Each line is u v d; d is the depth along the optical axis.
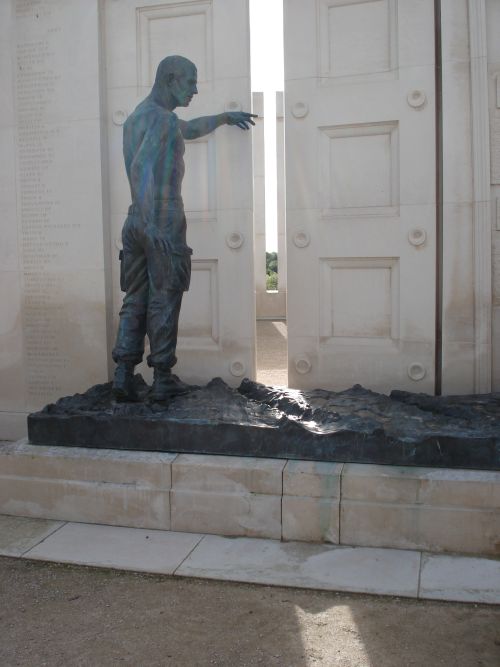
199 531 4.30
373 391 5.28
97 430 4.62
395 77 5.22
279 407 4.82
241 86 5.48
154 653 3.04
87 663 2.98
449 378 5.23
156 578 3.73
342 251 5.40
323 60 5.36
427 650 3.00
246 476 4.20
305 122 5.40
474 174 5.05
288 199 5.48
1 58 5.90
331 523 4.07
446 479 3.91
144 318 4.82
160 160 4.57
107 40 5.77
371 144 5.32
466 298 5.15
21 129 5.89
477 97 5.00
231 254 5.59
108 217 5.86
